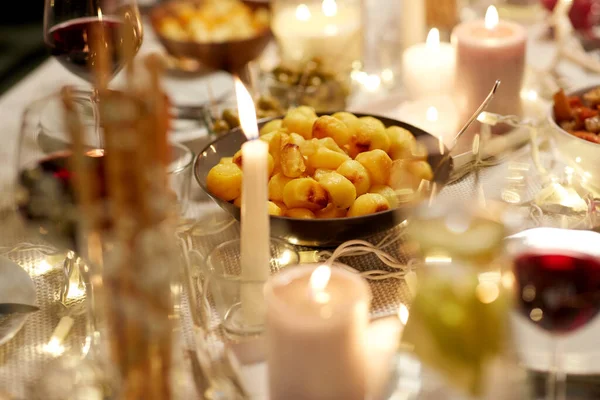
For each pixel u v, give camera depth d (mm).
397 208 1202
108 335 1045
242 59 1539
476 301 1037
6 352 1148
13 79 2121
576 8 1624
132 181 973
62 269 1238
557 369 1087
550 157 1389
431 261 1043
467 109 1424
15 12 2385
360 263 1243
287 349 1047
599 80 1535
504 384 1054
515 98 1422
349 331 1044
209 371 1106
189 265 1186
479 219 1050
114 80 1481
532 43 1661
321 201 1213
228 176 1231
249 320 1142
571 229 1226
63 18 1294
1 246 1270
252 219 1124
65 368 1111
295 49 1576
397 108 1472
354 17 1603
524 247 1066
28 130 1190
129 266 1001
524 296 1044
